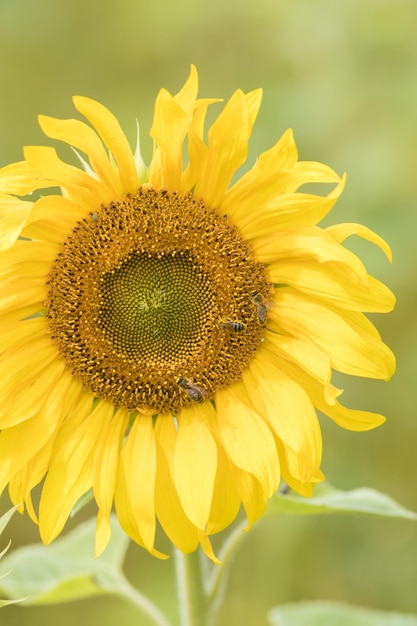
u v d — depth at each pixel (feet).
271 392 3.57
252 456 3.53
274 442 3.54
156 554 3.52
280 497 3.60
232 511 3.55
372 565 4.75
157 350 3.62
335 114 4.77
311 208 3.53
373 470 4.75
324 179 3.53
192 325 3.63
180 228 3.59
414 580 4.72
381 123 4.78
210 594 3.72
